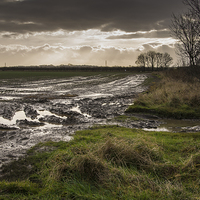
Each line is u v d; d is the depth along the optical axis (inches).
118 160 190.5
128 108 503.8
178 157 210.2
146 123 397.7
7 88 1081.4
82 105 586.9
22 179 180.2
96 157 181.8
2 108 531.5
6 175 187.5
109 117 448.5
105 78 2085.4
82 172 168.7
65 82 1544.0
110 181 156.3
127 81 1638.8
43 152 238.8
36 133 328.8
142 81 1589.6
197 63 721.0
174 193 142.2
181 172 173.5
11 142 284.8
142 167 185.0
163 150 230.7
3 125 372.8
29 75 2476.6
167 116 458.9
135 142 228.4
